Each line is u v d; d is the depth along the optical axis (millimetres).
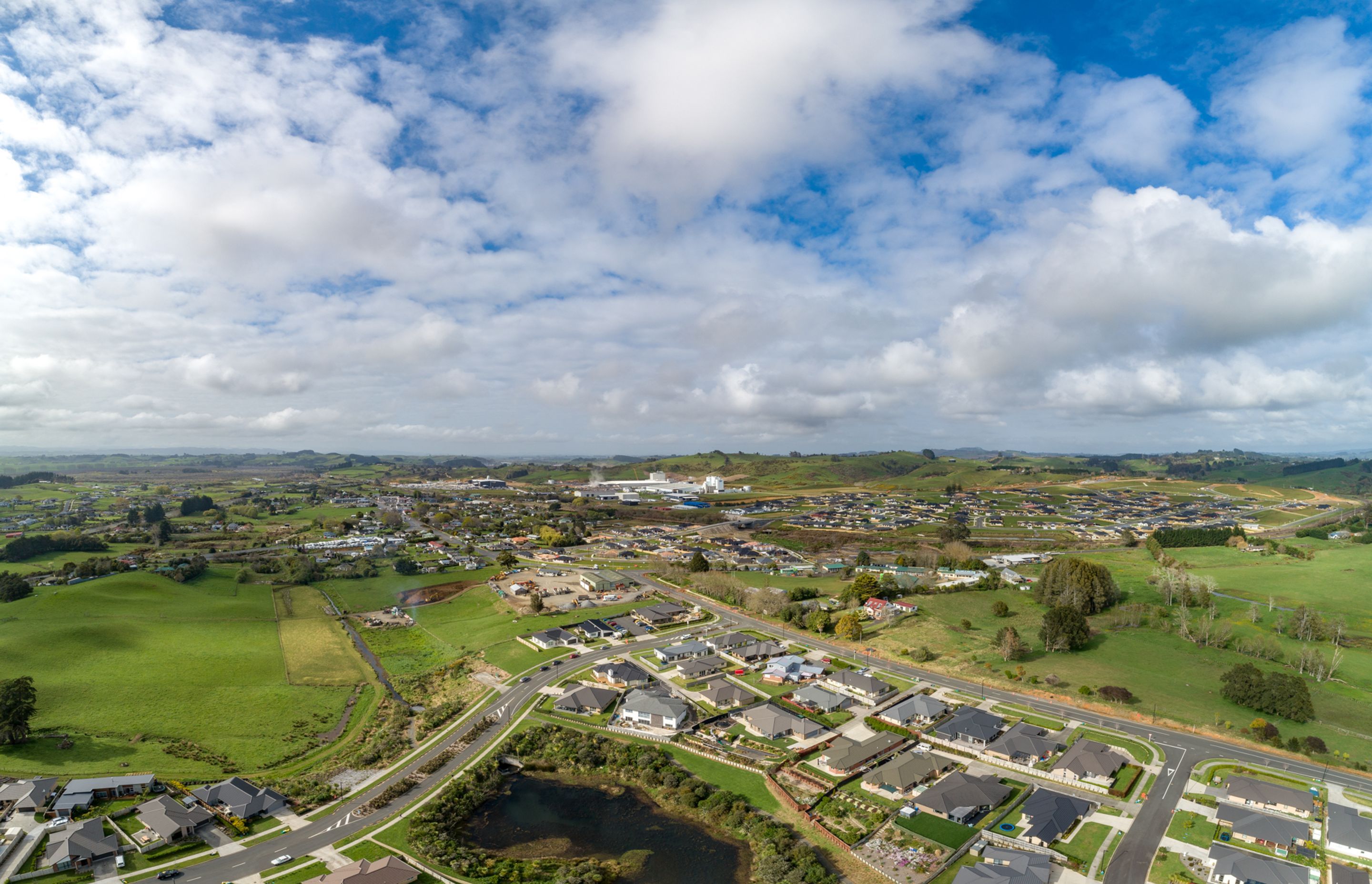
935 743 125562
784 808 106188
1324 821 98812
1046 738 123938
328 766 124500
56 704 140875
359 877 85625
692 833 102500
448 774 119125
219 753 128000
